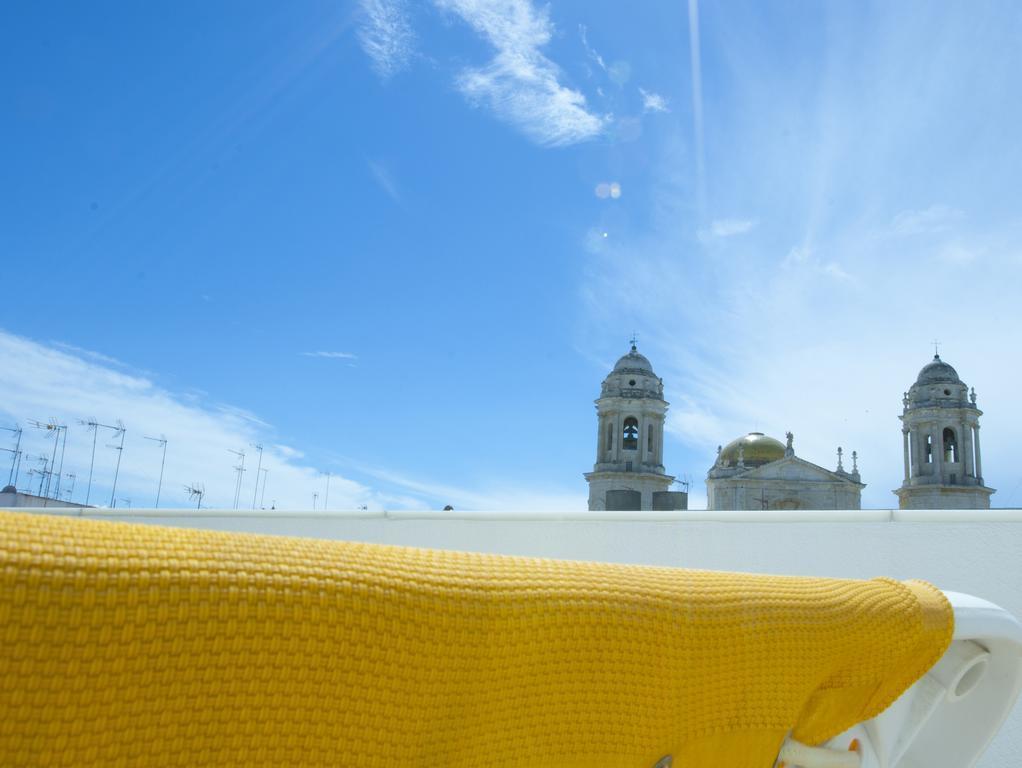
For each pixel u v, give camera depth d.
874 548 4.18
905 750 1.69
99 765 0.74
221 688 0.80
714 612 1.19
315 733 0.85
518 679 1.02
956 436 59.44
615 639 1.08
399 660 0.90
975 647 1.69
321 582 0.86
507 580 1.02
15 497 23.78
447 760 0.99
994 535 3.85
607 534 5.13
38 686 0.71
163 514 7.18
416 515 6.05
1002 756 3.29
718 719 1.22
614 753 1.12
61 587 0.71
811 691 1.35
